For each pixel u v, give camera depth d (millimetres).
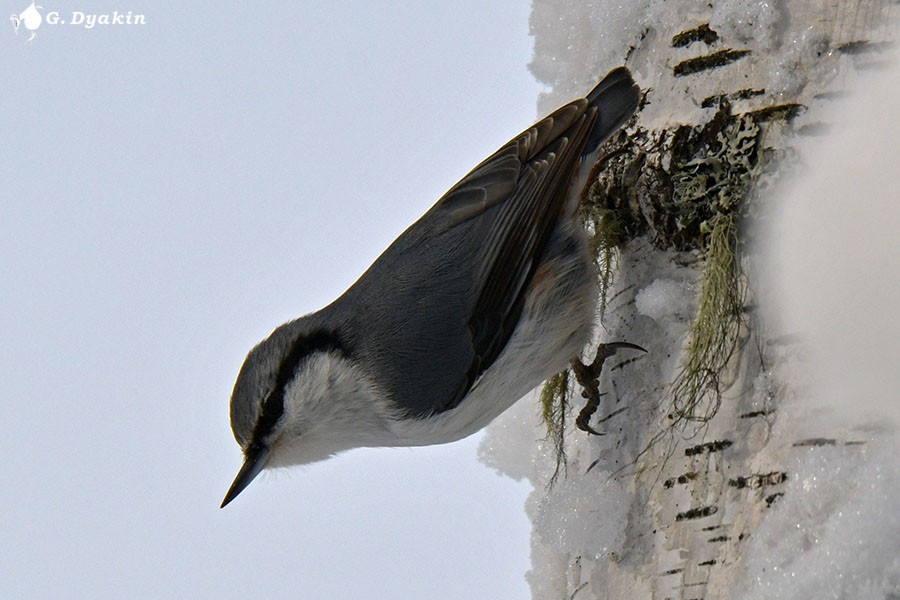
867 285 5449
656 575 6195
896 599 4914
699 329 6051
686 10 6555
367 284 6938
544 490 7332
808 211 5727
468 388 6762
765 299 5887
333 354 6816
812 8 5965
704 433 6062
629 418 6598
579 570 6738
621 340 6746
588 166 6645
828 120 5801
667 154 6375
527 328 6750
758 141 6023
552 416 7203
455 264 6754
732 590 5691
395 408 6797
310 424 6863
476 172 6910
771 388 5777
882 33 5711
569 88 7633
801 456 5551
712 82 6297
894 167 5469
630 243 6770
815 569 5180
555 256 6750
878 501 5074
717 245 6031
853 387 5418
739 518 5801
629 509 6449
